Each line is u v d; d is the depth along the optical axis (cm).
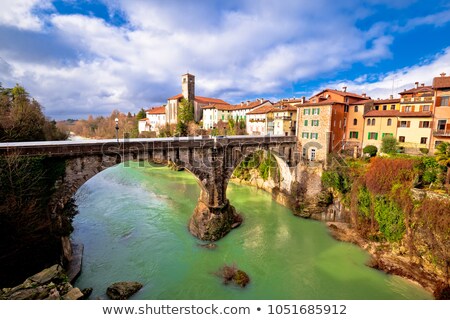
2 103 3075
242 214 3406
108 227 2831
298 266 2214
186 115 7969
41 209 1645
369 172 2664
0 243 1377
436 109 3169
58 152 1742
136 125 11456
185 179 5456
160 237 2628
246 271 2117
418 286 1944
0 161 1491
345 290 1900
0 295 1179
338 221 3164
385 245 2398
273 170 4406
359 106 4012
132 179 5391
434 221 1977
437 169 2238
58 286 1302
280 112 5653
